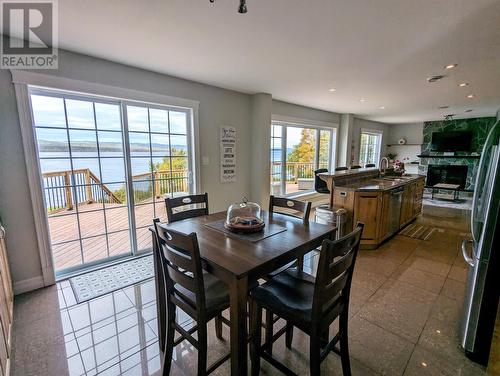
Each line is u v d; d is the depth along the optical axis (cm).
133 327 202
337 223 345
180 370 162
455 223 494
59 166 266
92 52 251
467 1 165
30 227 243
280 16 184
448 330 197
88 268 293
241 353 128
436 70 307
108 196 303
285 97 464
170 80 329
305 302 142
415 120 806
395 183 411
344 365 150
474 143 760
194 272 124
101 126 288
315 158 630
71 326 202
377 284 265
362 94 436
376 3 167
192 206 383
